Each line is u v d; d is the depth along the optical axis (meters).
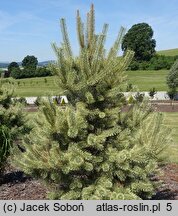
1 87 10.62
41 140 5.93
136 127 6.19
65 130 5.66
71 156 5.51
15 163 5.97
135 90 6.21
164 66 81.81
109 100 5.89
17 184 7.77
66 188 5.92
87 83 5.62
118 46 5.81
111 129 5.77
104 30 5.77
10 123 9.77
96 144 5.61
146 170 5.73
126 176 5.81
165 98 40.69
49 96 5.84
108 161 5.70
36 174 5.82
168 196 6.89
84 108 5.74
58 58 5.75
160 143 6.18
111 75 5.79
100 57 5.78
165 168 9.03
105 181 5.64
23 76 78.75
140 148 5.55
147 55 98.00
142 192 5.98
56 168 5.57
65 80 5.80
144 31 98.62
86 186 5.77
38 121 6.07
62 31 5.81
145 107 6.33
